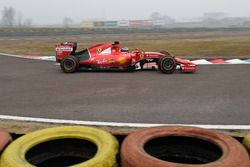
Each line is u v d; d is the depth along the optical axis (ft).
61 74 32.07
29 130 14.44
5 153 6.89
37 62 43.06
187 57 43.24
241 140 7.93
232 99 20.15
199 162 7.47
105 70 34.37
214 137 7.27
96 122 15.53
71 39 93.81
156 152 7.58
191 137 7.50
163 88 24.06
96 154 6.76
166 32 145.89
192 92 22.48
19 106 19.04
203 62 40.11
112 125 15.03
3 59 46.85
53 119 16.17
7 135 7.98
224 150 6.64
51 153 7.74
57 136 7.74
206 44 66.74
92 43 74.54
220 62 39.75
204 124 14.99
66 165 7.81
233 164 5.99
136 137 7.33
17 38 101.24
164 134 7.55
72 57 32.68
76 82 27.22
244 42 69.97
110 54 32.73
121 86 25.11
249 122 15.23
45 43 78.69
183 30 164.35
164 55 32.14
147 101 19.88
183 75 30.25
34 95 22.15
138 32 143.74
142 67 33.53
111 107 18.51
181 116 16.42
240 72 31.55
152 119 15.94
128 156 6.52
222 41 75.61
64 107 18.67
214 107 18.20
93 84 26.13
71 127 8.10
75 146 7.81
